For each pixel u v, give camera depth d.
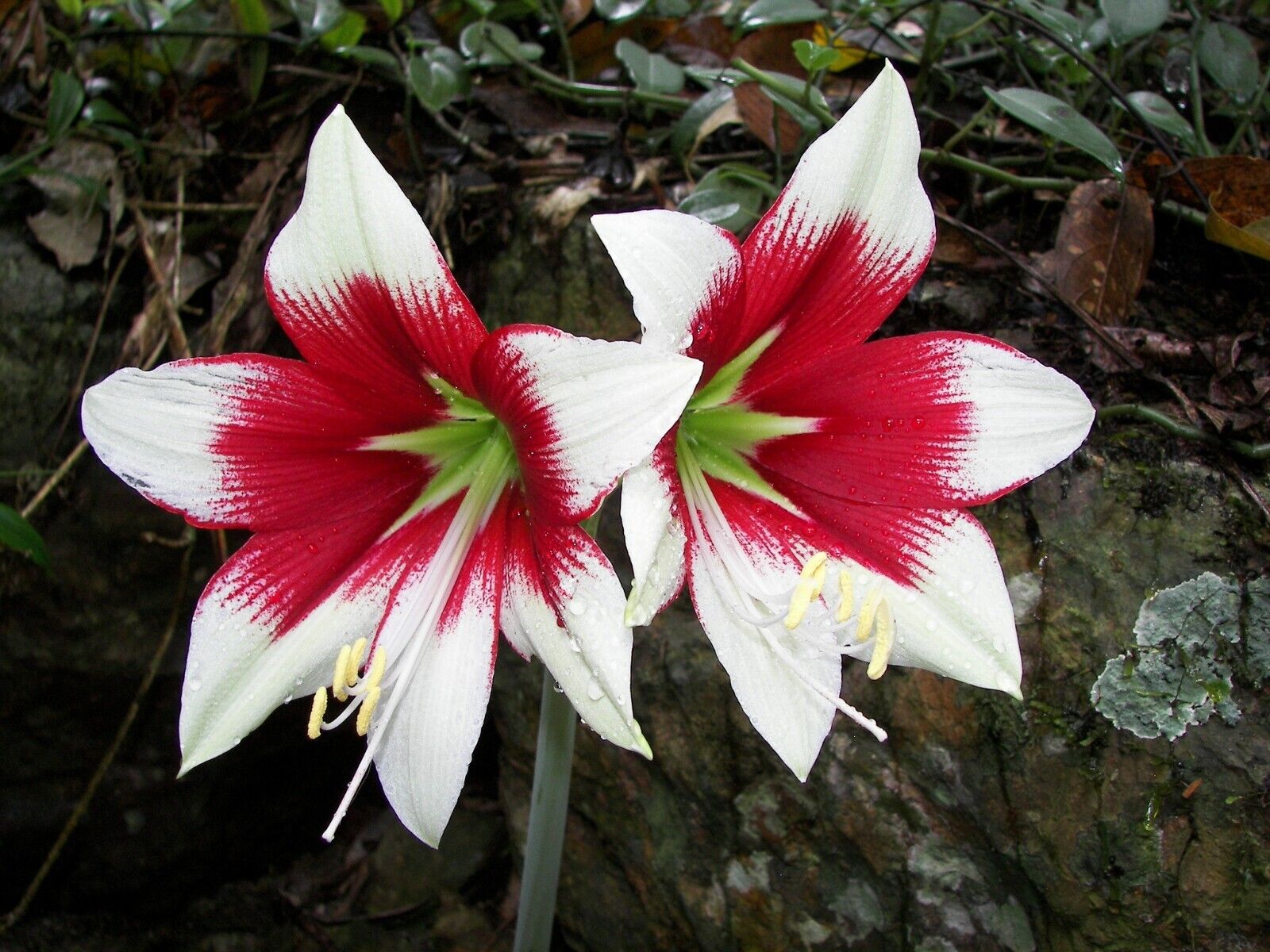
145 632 0.42
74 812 0.43
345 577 0.26
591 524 0.26
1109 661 0.30
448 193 0.40
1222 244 0.34
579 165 0.40
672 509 0.25
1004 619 0.25
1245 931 0.29
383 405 0.25
